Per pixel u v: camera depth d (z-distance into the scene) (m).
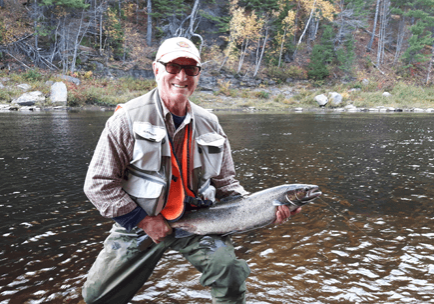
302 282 2.32
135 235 1.76
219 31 39.00
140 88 33.00
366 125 16.03
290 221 3.56
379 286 2.28
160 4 38.62
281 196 1.70
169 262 2.62
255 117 20.95
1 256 2.73
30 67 30.86
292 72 40.03
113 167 1.57
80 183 5.09
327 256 2.73
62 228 3.34
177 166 1.67
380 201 4.29
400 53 47.56
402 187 5.00
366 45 48.28
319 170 6.19
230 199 1.81
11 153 7.64
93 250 2.85
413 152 8.40
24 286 2.26
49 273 2.45
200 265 1.68
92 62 33.88
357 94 36.75
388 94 36.75
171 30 40.06
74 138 10.20
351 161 7.12
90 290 1.76
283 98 35.06
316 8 43.94
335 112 27.86
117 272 1.74
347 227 3.39
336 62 43.03
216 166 1.76
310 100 34.22
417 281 2.35
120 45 36.50
